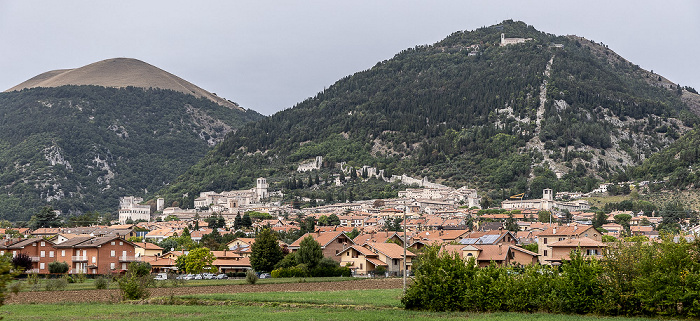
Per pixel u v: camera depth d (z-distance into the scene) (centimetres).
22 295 11538
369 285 13475
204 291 12150
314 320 8081
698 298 7775
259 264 17788
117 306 9856
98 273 17762
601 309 8231
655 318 7931
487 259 16262
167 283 13888
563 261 9094
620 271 8319
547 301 8456
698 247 8425
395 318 8225
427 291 9000
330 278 15488
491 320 7888
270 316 8500
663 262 8100
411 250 17988
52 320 8225
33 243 18338
